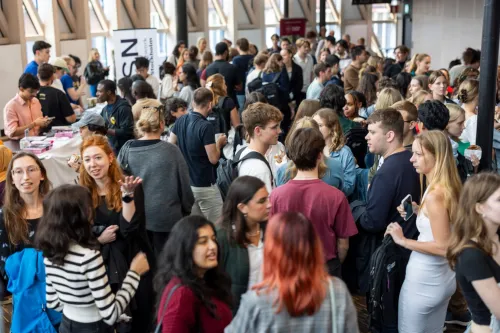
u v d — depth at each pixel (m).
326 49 12.53
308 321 2.19
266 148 4.28
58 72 9.09
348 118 5.95
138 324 3.83
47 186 4.05
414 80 6.93
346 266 4.28
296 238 2.19
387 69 10.78
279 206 3.62
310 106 5.33
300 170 3.66
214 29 19.61
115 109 6.57
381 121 3.91
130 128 6.54
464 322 4.46
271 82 9.17
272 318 2.17
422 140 3.46
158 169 4.52
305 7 22.67
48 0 13.64
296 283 2.16
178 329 2.58
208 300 2.63
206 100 5.44
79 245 3.11
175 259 2.66
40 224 3.13
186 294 2.60
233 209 3.08
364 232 4.12
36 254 3.69
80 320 3.19
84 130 5.61
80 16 14.63
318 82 8.38
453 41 18.41
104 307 3.11
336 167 4.12
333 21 23.69
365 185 4.64
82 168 3.80
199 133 5.30
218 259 2.78
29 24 13.62
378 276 3.84
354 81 8.05
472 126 5.58
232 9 19.78
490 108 4.58
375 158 4.57
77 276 3.10
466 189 2.75
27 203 3.98
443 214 3.37
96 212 3.76
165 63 10.16
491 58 4.51
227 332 2.25
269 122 4.18
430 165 3.46
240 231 3.07
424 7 20.66
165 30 18.09
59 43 13.91
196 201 5.53
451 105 4.90
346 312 2.21
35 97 7.41
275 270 2.19
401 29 22.72
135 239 3.79
